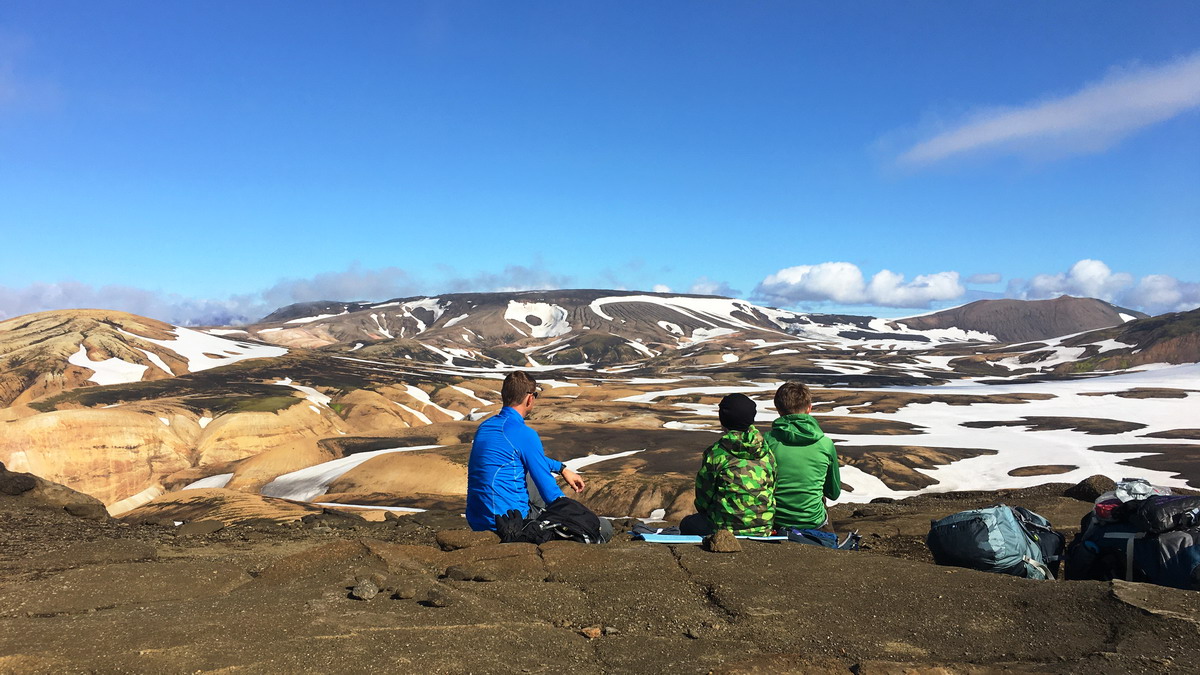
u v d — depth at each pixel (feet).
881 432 318.86
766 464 20.59
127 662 10.63
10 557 19.34
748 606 14.33
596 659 11.94
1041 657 11.60
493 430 20.30
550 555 17.46
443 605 14.25
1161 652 11.30
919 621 13.35
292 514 79.10
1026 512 18.30
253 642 11.72
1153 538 15.11
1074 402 438.81
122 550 19.44
